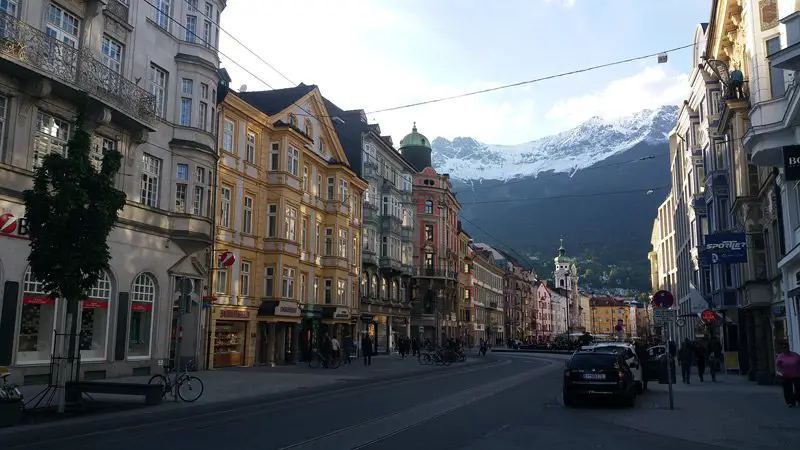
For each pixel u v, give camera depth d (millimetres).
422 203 73562
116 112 22812
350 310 47406
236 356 33844
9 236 19359
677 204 58719
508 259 128125
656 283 85688
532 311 145250
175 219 27406
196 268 29219
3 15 18562
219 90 32125
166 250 26969
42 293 20703
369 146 55094
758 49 22969
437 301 73500
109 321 23609
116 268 23844
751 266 28906
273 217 37438
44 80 19656
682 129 52562
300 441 10641
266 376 27203
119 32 24672
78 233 14383
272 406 16328
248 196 35469
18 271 19656
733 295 33312
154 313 26266
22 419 13070
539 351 76812
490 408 16219
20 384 19453
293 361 39438
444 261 74750
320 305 43562
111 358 23516
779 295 26375
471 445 10461
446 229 76625
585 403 17938
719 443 11188
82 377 21953
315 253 43406
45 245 14023
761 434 12250
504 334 119250
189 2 29328
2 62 18484
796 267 23000
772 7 22844
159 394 16312
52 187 14984
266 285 36688
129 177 24641
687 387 24781
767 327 28609
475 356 60844
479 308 100312
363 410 15445
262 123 36594
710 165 36719
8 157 19281
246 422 13062
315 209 43312
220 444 10258
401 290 63062
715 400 19219
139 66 25844
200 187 28906
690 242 48875
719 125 33094
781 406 17359
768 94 22516
